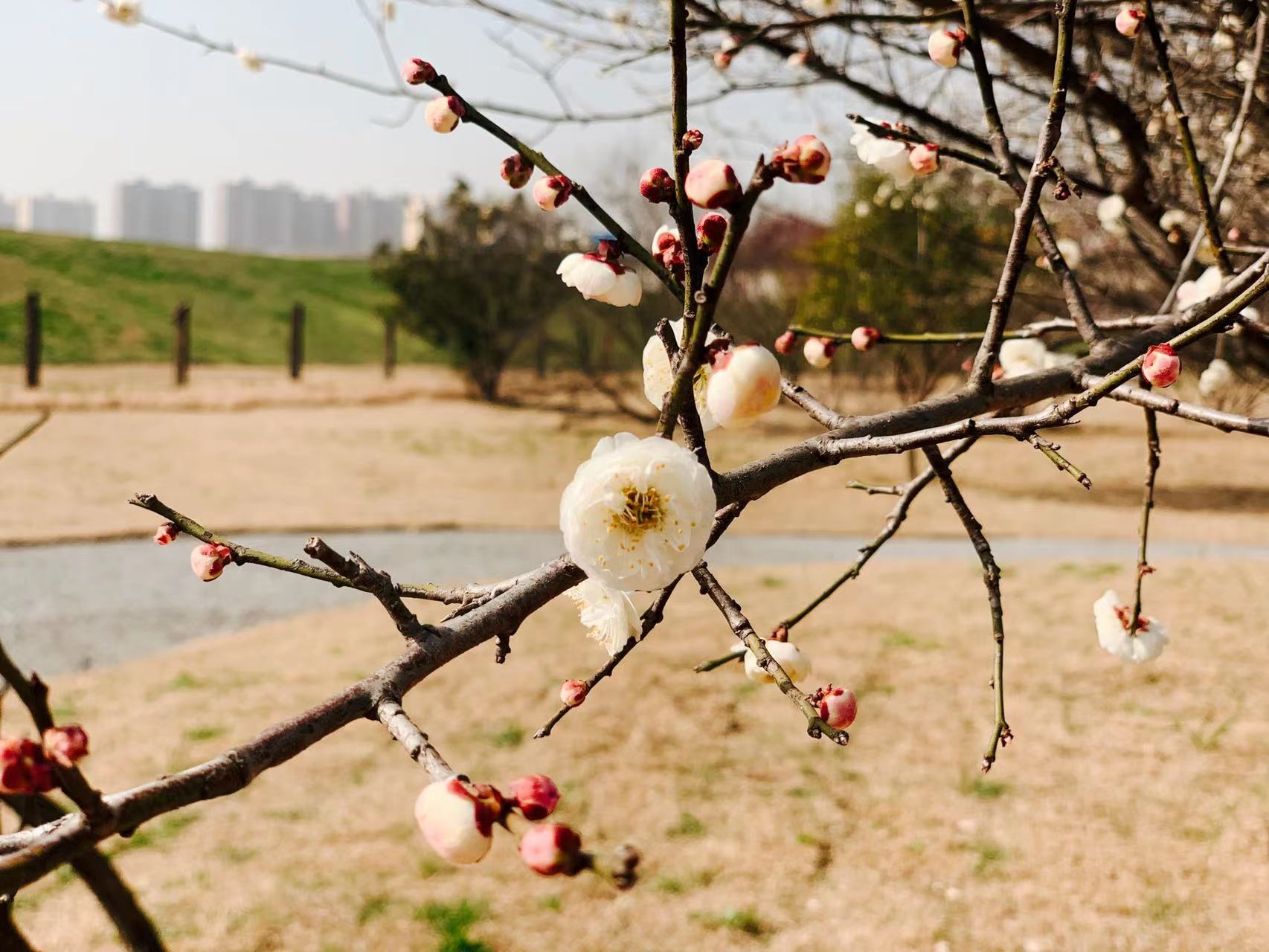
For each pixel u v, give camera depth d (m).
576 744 5.36
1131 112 3.34
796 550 10.74
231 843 4.45
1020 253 1.39
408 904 3.98
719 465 14.63
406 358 32.25
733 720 5.65
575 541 0.82
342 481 13.82
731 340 0.89
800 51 3.61
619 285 0.97
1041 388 1.50
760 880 4.09
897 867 4.15
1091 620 7.04
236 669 6.63
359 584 0.91
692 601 8.20
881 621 7.37
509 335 22.38
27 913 3.92
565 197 0.98
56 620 7.80
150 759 5.16
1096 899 3.82
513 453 16.55
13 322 26.50
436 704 5.96
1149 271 4.43
